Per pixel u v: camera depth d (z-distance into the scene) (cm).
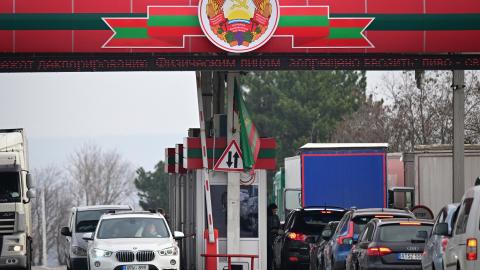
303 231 7475
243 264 7181
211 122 7750
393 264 5366
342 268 6166
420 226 5466
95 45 6725
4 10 6700
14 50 6700
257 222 7275
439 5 6800
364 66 6800
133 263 6088
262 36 6719
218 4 6712
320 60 6781
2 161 7706
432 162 9150
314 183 9019
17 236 7681
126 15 6738
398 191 9881
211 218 7075
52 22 6712
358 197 8988
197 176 7256
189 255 8094
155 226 6444
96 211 8325
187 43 6738
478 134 12475
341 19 6775
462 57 6831
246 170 7200
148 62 6756
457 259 4538
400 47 6781
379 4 6781
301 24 6756
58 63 6738
